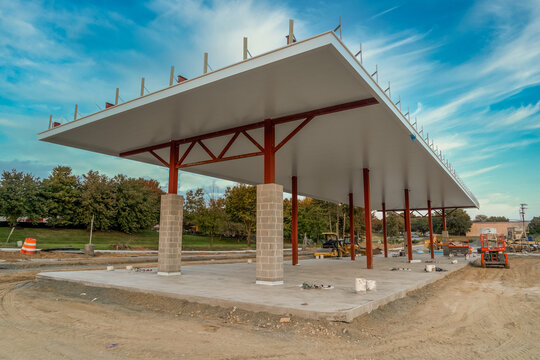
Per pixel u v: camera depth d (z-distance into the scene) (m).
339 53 7.09
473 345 6.05
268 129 11.74
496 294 11.69
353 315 6.89
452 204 33.31
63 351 5.28
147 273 13.93
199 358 5.00
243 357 5.04
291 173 20.59
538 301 10.43
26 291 10.72
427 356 5.36
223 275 13.45
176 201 14.34
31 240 21.98
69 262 19.98
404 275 14.59
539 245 51.53
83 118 12.41
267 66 7.76
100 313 7.89
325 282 11.55
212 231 37.62
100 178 45.62
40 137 14.05
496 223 92.69
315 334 6.07
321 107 10.47
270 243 11.12
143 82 10.84
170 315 7.64
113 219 46.00
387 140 13.33
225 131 13.12
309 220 52.59
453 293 11.75
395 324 7.19
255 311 7.37
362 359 5.09
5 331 6.39
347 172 19.92
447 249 33.22
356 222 60.53
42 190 39.31
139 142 15.00
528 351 5.75
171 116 11.49
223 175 21.89
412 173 19.39
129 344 5.64
